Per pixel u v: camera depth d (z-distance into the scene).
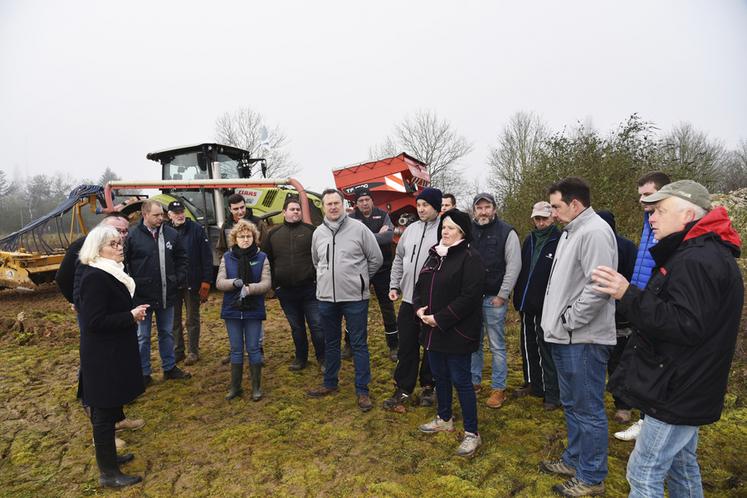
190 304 4.88
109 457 2.71
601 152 6.16
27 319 6.38
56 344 5.67
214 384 4.30
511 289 3.61
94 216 10.72
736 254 1.86
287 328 6.29
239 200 4.99
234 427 3.42
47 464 2.99
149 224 4.16
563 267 2.50
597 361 2.43
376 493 2.57
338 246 3.69
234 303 3.82
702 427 3.28
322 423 3.47
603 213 3.44
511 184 8.17
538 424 3.37
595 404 2.46
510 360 4.85
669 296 1.84
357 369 3.72
